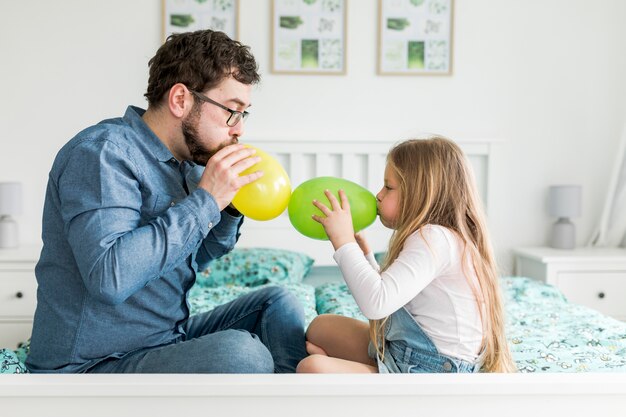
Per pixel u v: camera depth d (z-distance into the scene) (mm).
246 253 2533
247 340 1066
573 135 2945
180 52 1128
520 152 2932
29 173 2771
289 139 2760
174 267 1037
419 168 1231
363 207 1212
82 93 2754
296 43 2807
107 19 2742
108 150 1038
